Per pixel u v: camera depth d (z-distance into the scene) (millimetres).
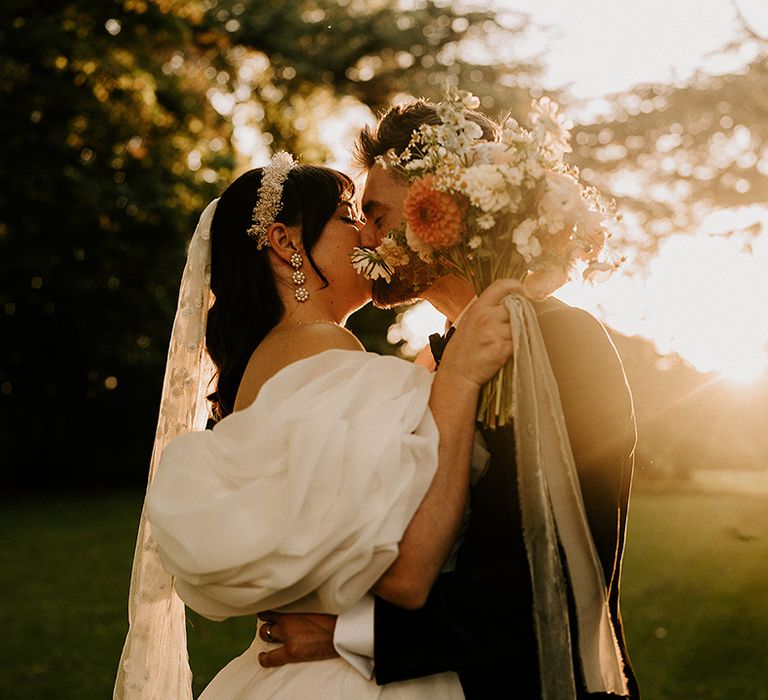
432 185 1897
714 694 5391
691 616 6613
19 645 6969
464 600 1820
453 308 2334
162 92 16531
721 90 9766
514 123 1978
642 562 10320
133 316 17000
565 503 1842
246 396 2096
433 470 1812
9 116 14836
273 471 1843
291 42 17250
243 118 18422
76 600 8562
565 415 1909
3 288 16234
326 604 1819
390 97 16734
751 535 4590
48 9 15250
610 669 1859
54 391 18938
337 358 1946
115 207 15547
